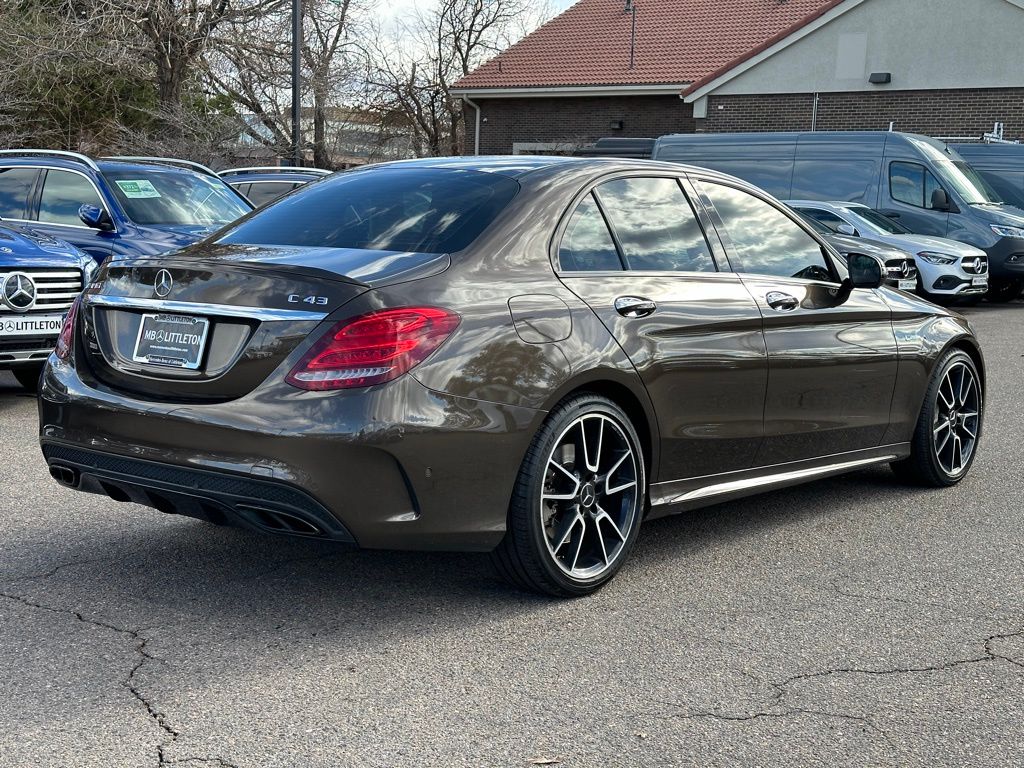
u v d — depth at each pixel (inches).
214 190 419.5
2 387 343.9
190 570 172.2
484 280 151.4
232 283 145.4
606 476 164.1
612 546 167.9
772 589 170.4
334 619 153.2
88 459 153.7
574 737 119.7
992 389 368.5
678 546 192.7
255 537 190.2
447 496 144.1
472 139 1362.0
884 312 215.2
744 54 1088.2
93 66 1037.8
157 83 1061.1
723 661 141.9
